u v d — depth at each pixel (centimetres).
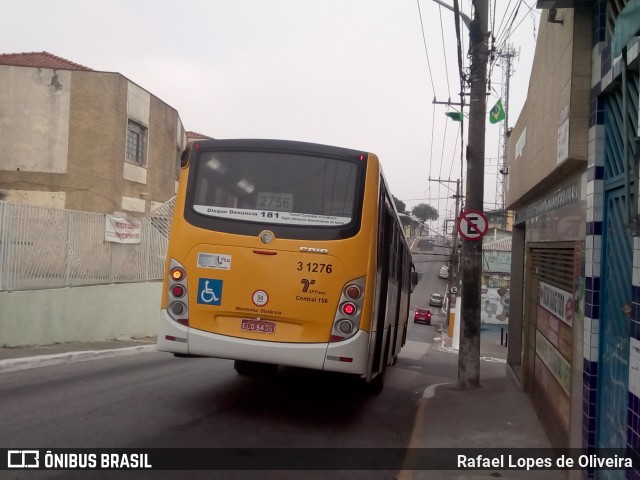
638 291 435
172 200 2233
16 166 2294
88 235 1470
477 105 1132
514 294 1312
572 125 629
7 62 2617
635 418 433
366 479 607
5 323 1173
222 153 791
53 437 643
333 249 745
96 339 1496
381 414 918
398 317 1394
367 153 773
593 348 558
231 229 763
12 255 1205
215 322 757
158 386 965
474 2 1096
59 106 2305
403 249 1436
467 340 1125
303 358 732
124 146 2397
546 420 782
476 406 937
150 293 1794
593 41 625
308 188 766
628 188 468
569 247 691
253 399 915
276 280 745
